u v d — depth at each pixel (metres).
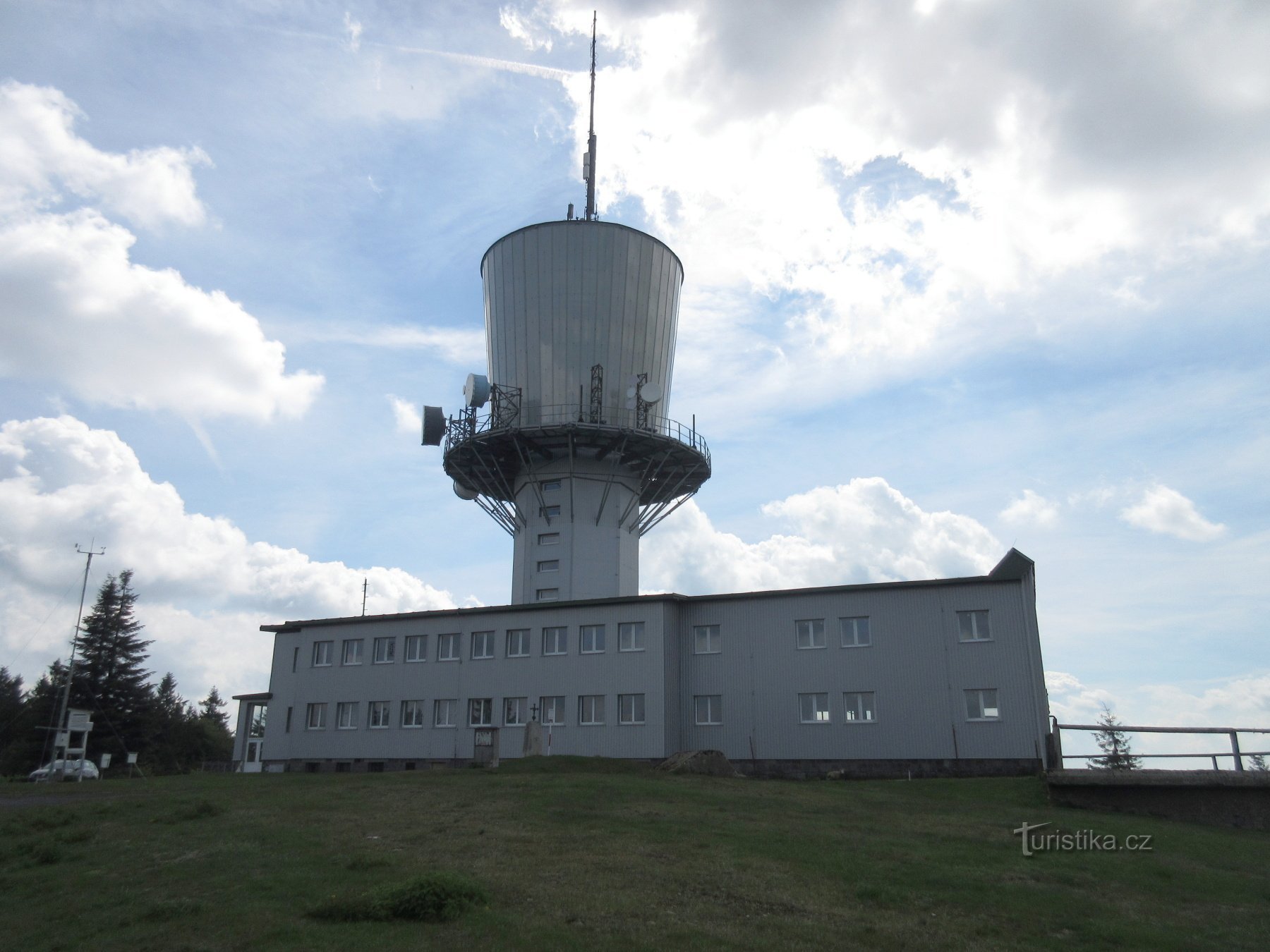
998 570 38.41
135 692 83.31
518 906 13.05
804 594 41.56
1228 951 12.03
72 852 17.72
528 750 40.09
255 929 12.02
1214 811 24.81
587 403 53.91
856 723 39.28
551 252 55.53
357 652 50.81
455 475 56.97
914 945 11.86
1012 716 37.00
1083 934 12.64
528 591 53.91
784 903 13.69
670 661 42.69
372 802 24.31
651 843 18.09
